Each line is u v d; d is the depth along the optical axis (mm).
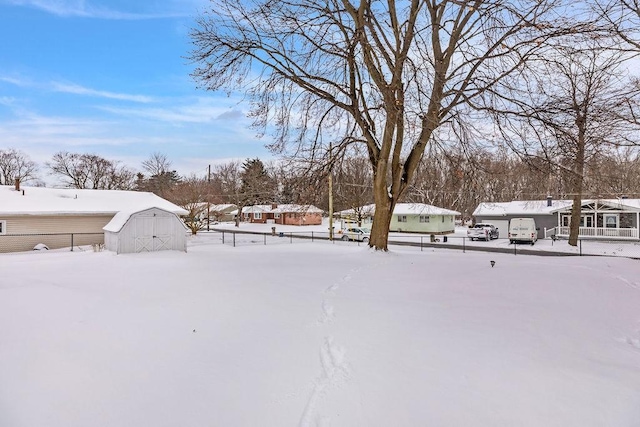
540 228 34906
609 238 31109
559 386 3732
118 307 6969
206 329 5629
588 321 6105
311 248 19516
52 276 10766
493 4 11188
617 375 4000
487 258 15227
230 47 14273
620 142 9500
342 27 14055
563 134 12086
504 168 16453
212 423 3182
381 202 16672
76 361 4512
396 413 3254
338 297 7676
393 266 12398
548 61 11977
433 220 41031
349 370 4129
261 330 5543
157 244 18609
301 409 3357
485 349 4723
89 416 3346
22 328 5738
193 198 35594
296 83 15164
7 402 3617
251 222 66188
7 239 20188
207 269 11898
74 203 23078
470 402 3426
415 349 4719
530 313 6504
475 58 12859
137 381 3982
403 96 14039
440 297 7711
